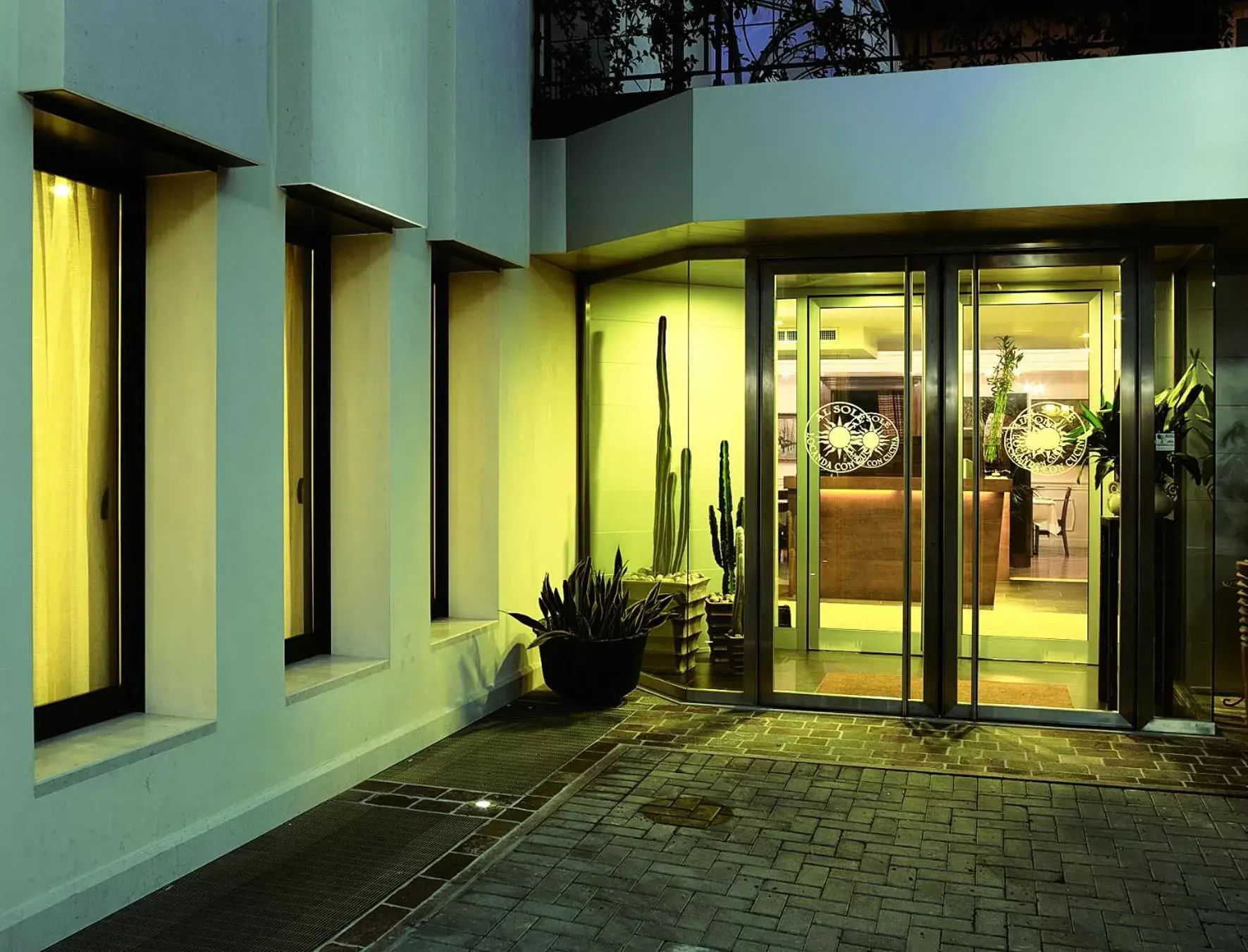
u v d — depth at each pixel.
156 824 3.59
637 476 6.77
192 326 3.89
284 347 4.80
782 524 6.18
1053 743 5.46
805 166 5.56
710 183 5.68
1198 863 3.84
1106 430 5.78
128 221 3.91
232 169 3.94
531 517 6.64
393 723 5.09
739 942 3.19
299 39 4.14
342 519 5.09
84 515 3.80
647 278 6.67
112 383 3.91
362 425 5.06
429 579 5.43
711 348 6.30
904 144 5.45
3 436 3.02
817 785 4.72
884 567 6.03
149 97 3.27
